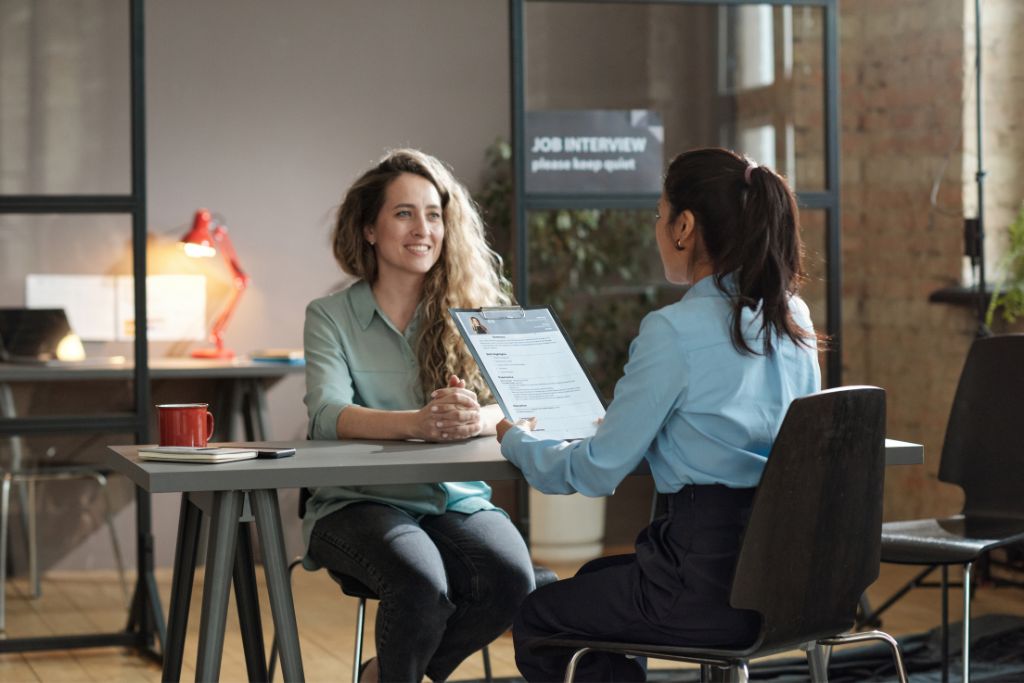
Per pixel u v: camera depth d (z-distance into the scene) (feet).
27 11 14.98
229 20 21.72
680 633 7.80
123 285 15.56
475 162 22.72
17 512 15.35
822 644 8.43
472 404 9.37
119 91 15.29
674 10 15.85
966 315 18.43
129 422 15.47
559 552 19.03
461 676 14.02
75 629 15.35
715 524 7.73
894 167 19.75
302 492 10.54
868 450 7.84
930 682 13.11
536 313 9.59
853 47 20.40
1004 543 11.03
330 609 17.47
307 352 10.59
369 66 22.30
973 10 18.30
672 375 7.68
